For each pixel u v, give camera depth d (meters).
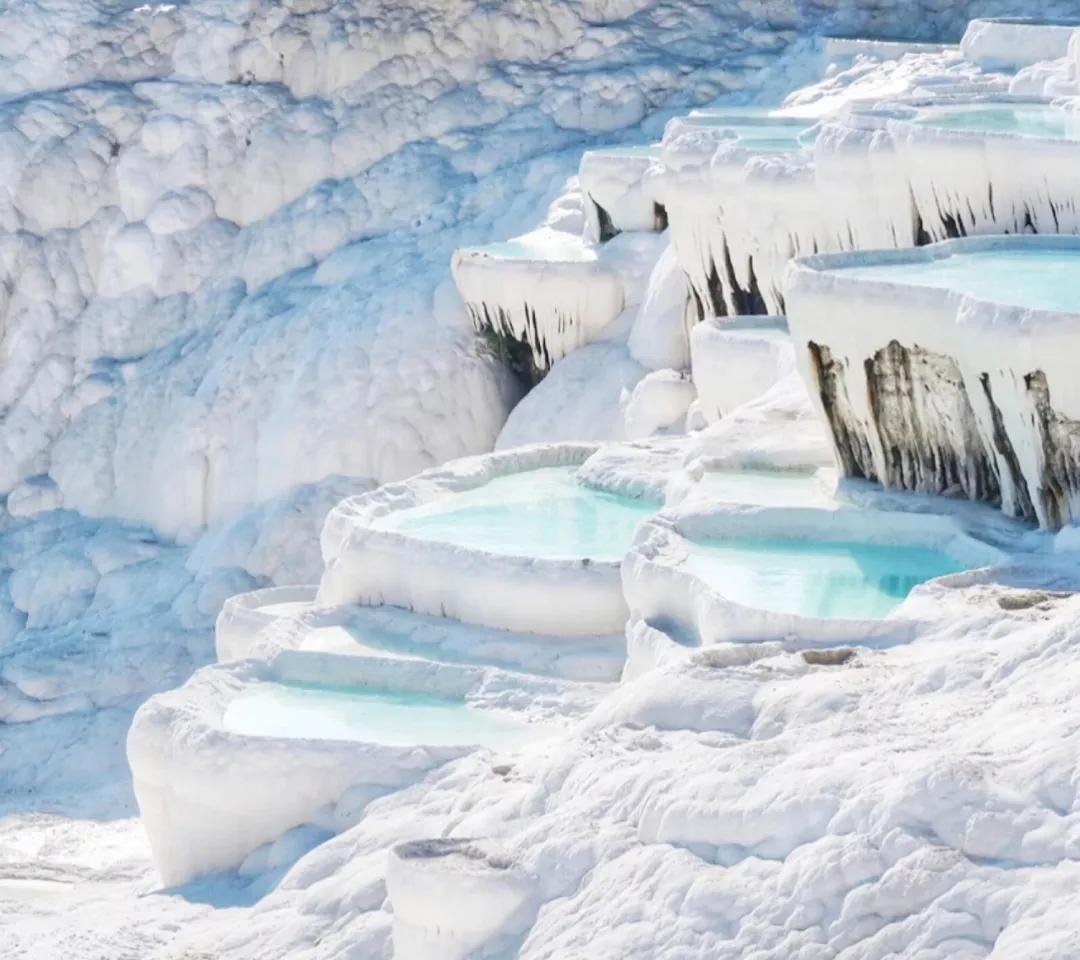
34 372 101.19
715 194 75.81
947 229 64.75
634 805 40.81
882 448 55.50
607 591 56.66
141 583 90.81
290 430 91.00
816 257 57.38
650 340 83.00
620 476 67.00
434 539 61.44
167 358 99.44
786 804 37.78
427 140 104.56
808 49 101.75
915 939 34.19
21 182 103.31
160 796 52.84
